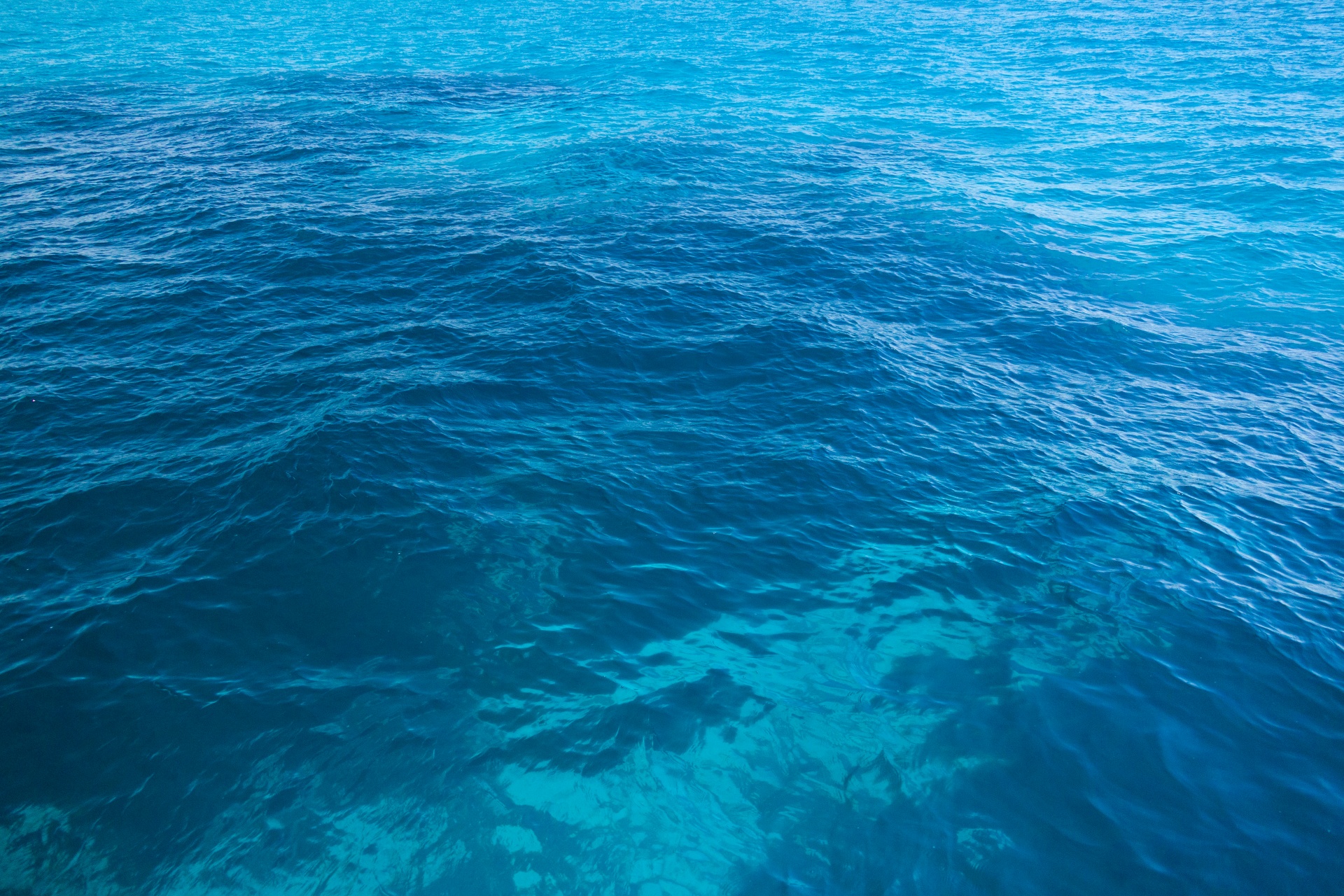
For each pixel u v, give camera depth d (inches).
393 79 1134.4
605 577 294.5
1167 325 529.3
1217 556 322.3
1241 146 874.1
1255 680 266.1
